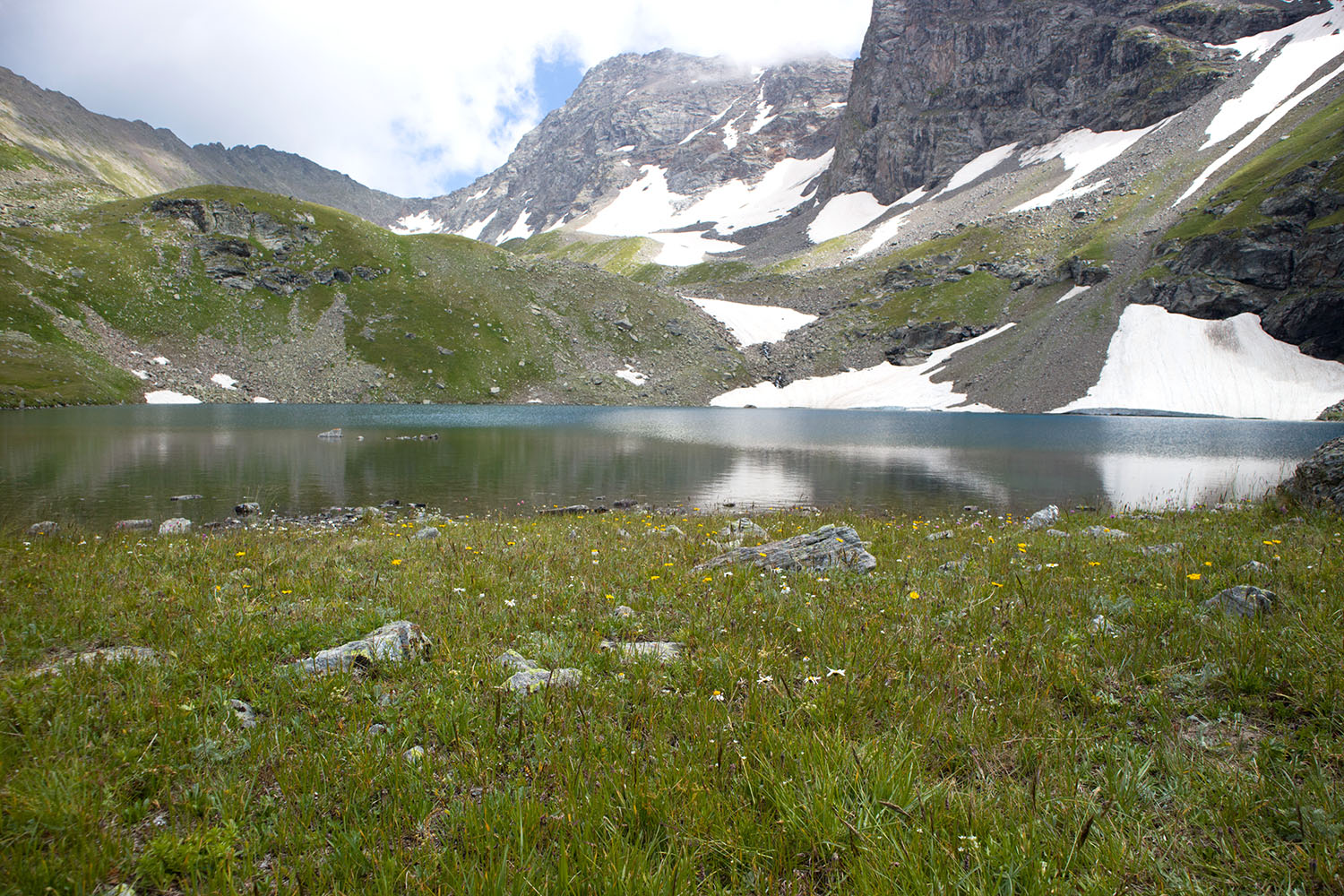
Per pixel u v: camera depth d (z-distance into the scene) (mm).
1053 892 3031
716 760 4176
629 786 3838
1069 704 5172
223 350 122125
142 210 148000
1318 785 3760
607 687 5391
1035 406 106438
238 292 135000
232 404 109250
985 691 5289
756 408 133750
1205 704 5012
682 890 3086
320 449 48438
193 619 7445
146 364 112312
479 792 4027
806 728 4465
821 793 3666
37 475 33125
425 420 83250
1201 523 14742
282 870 3271
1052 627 6777
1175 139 176875
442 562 11359
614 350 150375
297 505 26859
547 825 3594
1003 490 32844
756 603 8133
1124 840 3367
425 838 3549
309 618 7539
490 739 4570
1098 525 16219
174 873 3342
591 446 55250
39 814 3605
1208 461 45938
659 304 168750
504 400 130500
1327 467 15570
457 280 157250
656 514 23109
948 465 44000
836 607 7797
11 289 110000
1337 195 110188
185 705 5004
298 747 4484
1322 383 96188
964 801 3707
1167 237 129625
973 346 133125
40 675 5594
